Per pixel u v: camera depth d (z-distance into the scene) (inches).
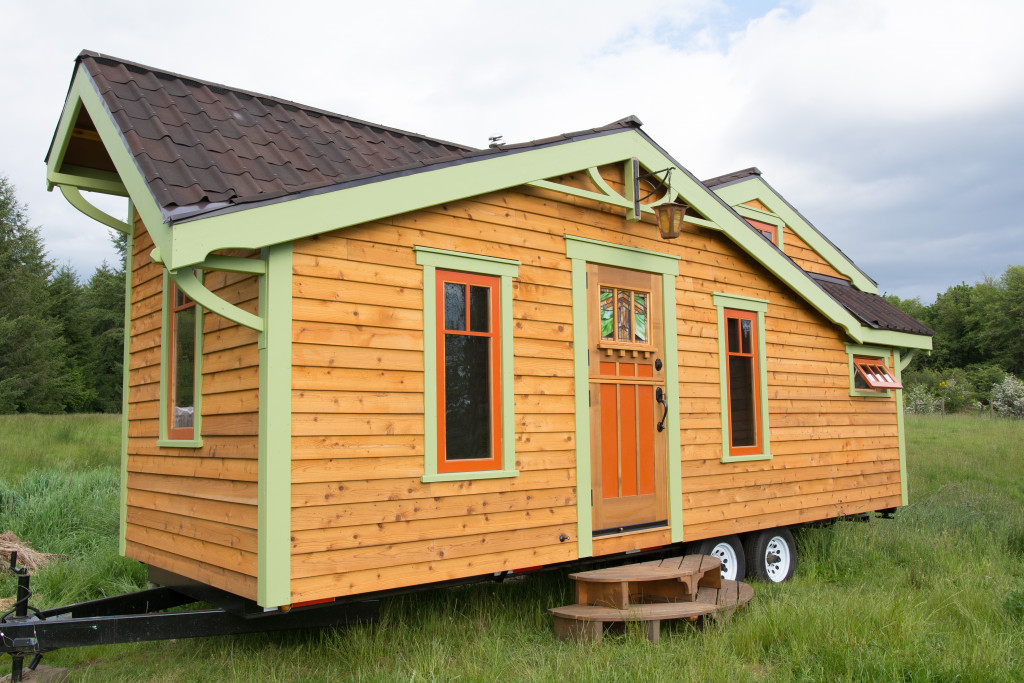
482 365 236.8
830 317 372.5
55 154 256.7
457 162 229.8
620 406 279.9
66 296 1562.5
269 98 259.6
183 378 236.2
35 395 1342.3
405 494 210.7
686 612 232.8
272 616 202.8
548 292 258.8
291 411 189.8
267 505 182.9
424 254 223.3
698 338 315.0
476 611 257.3
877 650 203.3
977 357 2482.8
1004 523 415.8
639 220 296.0
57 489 419.8
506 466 236.5
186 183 185.3
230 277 208.8
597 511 266.2
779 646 218.4
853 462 386.9
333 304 201.6
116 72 228.7
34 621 182.5
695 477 304.0
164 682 196.7
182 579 228.1
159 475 243.6
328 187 198.2
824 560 352.8
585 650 216.2
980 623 238.2
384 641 224.7
